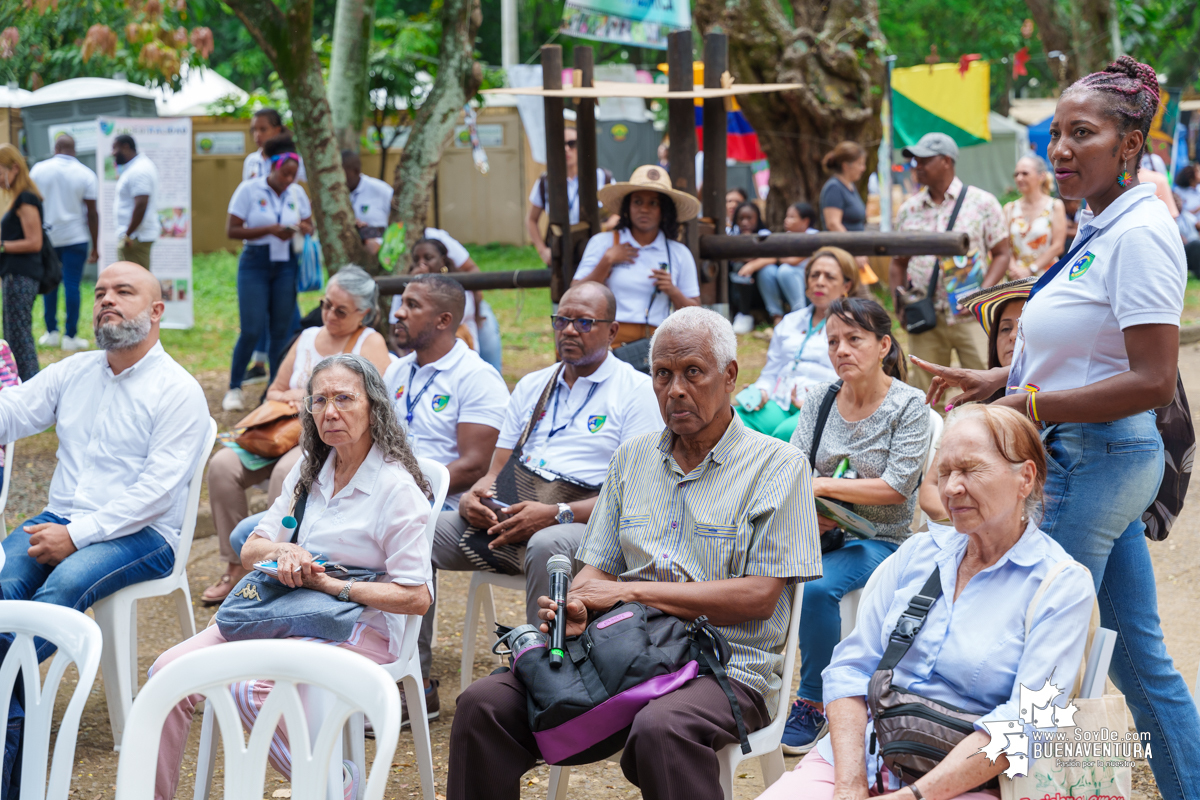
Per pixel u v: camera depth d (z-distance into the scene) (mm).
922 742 2393
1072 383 2789
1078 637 2379
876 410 3889
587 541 3273
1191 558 5324
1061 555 2480
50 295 11117
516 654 2928
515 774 2902
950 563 2600
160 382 4105
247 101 16203
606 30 7227
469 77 8898
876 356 3857
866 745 2598
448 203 21938
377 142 17203
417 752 3482
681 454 3189
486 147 21625
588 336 4195
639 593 2998
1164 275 2613
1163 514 2955
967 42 25141
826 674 2711
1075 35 12977
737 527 3039
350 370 3391
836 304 3879
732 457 3104
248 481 5102
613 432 4199
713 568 3051
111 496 4078
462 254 7762
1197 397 8219
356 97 9188
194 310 14102
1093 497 2787
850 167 10188
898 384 3916
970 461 2465
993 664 2449
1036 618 2412
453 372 4668
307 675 2330
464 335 6789
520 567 4043
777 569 2979
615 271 6176
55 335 11180
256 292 8586
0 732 2621
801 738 3787
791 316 5609
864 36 11609
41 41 9633
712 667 2871
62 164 10688
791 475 3031
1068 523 2814
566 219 6625
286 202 8633
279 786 3682
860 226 10242
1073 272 2797
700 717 2730
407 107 15875
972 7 24828
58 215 10719
